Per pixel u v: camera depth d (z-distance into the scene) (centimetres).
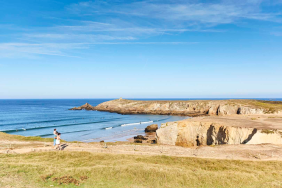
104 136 7038
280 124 4512
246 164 2233
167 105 15875
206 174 1791
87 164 2036
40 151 2564
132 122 10875
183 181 1638
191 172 1844
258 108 9419
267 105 10369
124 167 1847
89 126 9294
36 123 9869
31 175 1516
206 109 13800
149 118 12731
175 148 3306
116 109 17250
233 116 6706
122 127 9200
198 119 5781
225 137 4253
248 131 3962
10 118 11781
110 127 8988
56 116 13188
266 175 1878
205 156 2645
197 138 4978
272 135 3666
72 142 3662
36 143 3225
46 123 9956
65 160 2169
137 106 16838
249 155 2692
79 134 7312
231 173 1864
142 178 1652
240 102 12406
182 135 5112
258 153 2783
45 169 1702
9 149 2584
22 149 2600
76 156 2342
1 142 3144
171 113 14475
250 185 1614
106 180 1570
